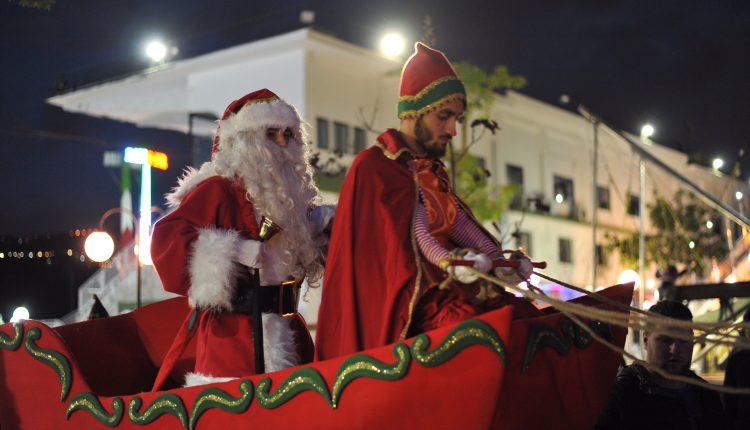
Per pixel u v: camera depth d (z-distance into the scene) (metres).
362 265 3.67
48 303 22.27
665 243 22.72
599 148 28.11
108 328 5.13
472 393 3.10
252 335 4.18
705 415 4.32
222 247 4.04
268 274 4.26
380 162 3.79
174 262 4.05
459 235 3.99
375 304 3.62
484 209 17.05
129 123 23.58
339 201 3.82
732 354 4.62
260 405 3.58
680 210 23.20
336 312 3.72
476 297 3.71
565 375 3.54
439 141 3.93
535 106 25.88
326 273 3.77
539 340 3.36
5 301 22.33
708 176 26.23
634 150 8.77
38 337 4.35
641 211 10.32
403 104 3.98
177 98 21.75
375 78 20.45
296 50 19.06
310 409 3.45
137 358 5.19
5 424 4.44
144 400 3.98
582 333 3.63
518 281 3.84
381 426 3.28
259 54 19.52
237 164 4.29
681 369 4.24
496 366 3.04
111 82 22.08
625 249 23.50
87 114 23.84
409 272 3.56
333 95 19.48
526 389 3.35
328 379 3.40
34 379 4.36
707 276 18.88
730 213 7.69
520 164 25.80
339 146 19.44
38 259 22.47
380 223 3.69
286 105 4.46
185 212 4.16
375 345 3.58
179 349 4.33
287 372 3.53
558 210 27.06
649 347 4.28
